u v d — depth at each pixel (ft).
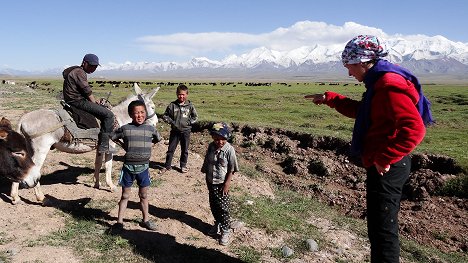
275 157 51.44
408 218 35.09
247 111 100.17
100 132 27.71
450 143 57.67
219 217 23.62
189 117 35.99
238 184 35.19
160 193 30.73
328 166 46.50
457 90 250.37
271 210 30.17
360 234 29.63
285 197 36.70
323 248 25.17
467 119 93.45
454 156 42.88
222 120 63.98
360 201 37.96
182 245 22.53
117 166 38.37
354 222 32.71
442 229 32.89
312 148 52.29
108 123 27.58
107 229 23.68
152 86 289.74
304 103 132.98
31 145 26.30
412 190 40.19
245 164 48.11
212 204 23.59
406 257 27.30
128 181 23.18
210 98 157.17
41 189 29.89
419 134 12.01
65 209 26.53
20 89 167.53
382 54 13.66
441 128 81.46
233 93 204.95
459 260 27.94
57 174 34.86
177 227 24.88
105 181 33.30
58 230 23.25
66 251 20.77
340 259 24.00
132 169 22.88
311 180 44.73
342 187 42.65
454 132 71.05
